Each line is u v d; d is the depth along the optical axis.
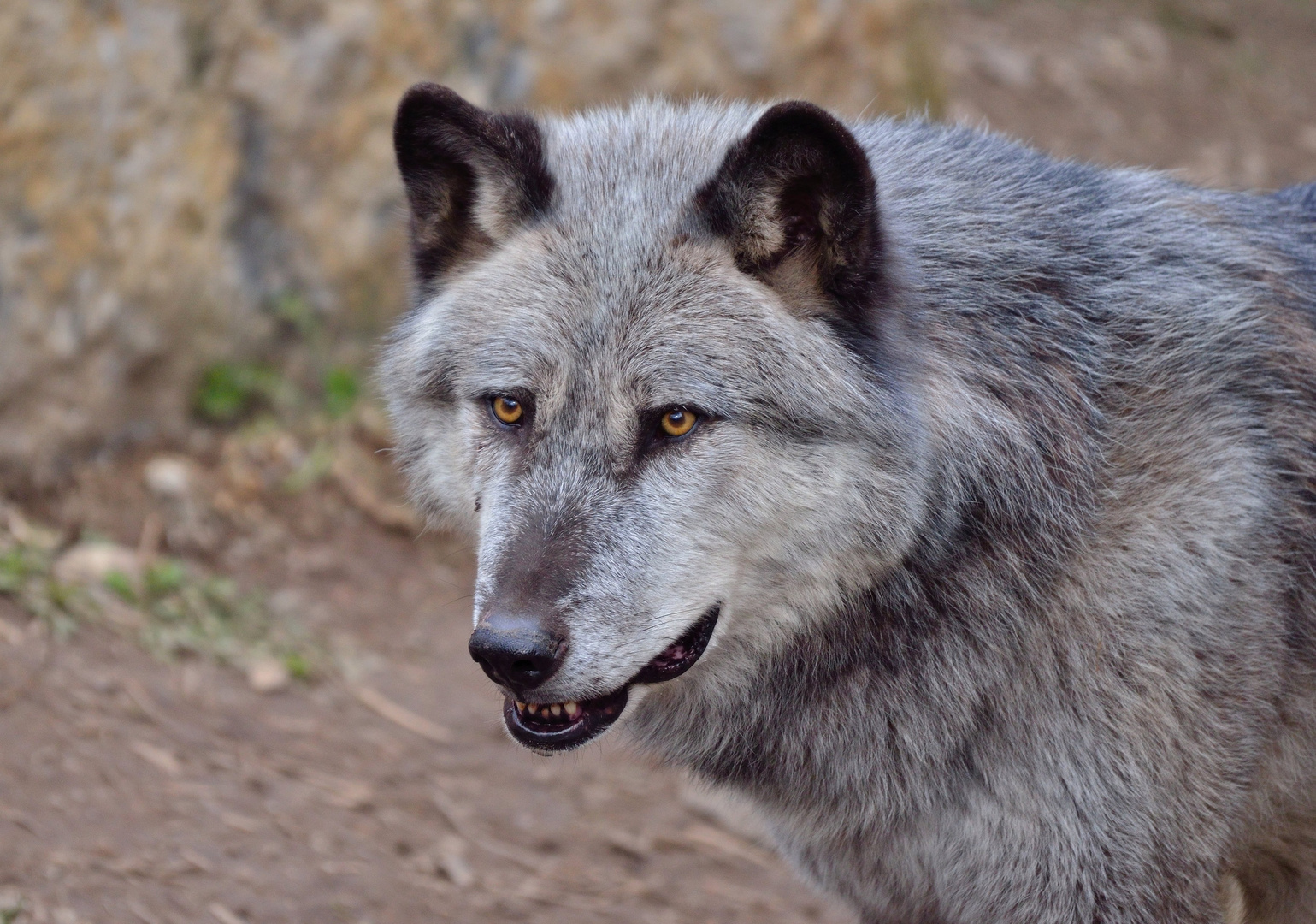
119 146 14.67
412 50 16.61
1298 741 7.57
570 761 12.50
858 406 6.97
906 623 7.29
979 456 7.16
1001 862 7.38
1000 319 7.39
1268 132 26.61
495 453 7.33
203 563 13.91
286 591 13.91
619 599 6.90
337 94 16.22
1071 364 7.32
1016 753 7.21
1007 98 25.14
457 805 11.32
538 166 7.45
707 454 7.00
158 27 14.90
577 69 17.58
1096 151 24.00
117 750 10.34
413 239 8.01
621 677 6.94
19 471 14.04
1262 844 7.98
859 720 7.45
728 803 10.16
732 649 7.56
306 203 16.19
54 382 14.35
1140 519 7.08
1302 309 7.74
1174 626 6.97
